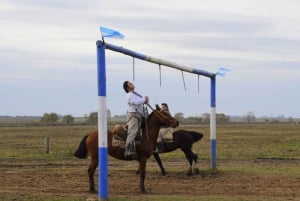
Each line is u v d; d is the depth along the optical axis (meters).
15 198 14.64
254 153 33.09
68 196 15.06
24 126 120.06
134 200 14.31
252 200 14.53
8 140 51.88
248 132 71.88
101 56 13.85
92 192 16.03
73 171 22.41
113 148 15.87
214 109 21.91
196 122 157.75
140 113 15.92
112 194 15.69
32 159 29.17
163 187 17.47
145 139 16.06
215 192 16.30
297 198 15.03
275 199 14.76
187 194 15.85
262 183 18.25
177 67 18.19
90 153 15.98
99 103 13.95
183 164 26.05
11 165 25.70
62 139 52.53
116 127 15.97
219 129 87.62
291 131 75.81
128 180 19.33
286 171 21.92
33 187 17.39
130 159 16.08
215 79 21.69
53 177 20.16
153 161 27.86
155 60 16.58
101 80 13.89
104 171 14.11
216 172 21.38
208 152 34.00
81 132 75.38
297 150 35.78
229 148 38.16
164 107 18.83
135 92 15.99
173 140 20.75
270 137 55.94
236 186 17.59
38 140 51.81
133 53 15.29
